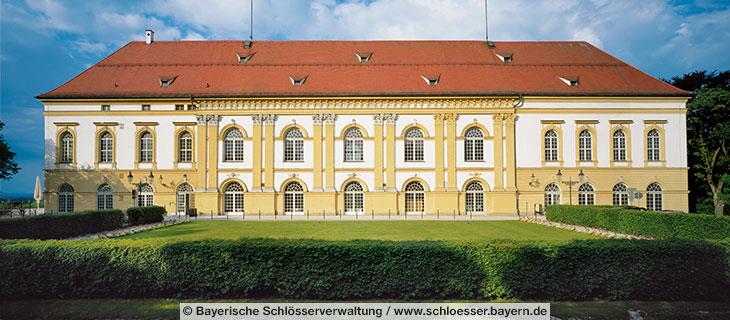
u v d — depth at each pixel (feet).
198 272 35.32
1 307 33.76
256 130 135.74
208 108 135.95
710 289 34.88
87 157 136.36
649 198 136.26
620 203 136.26
